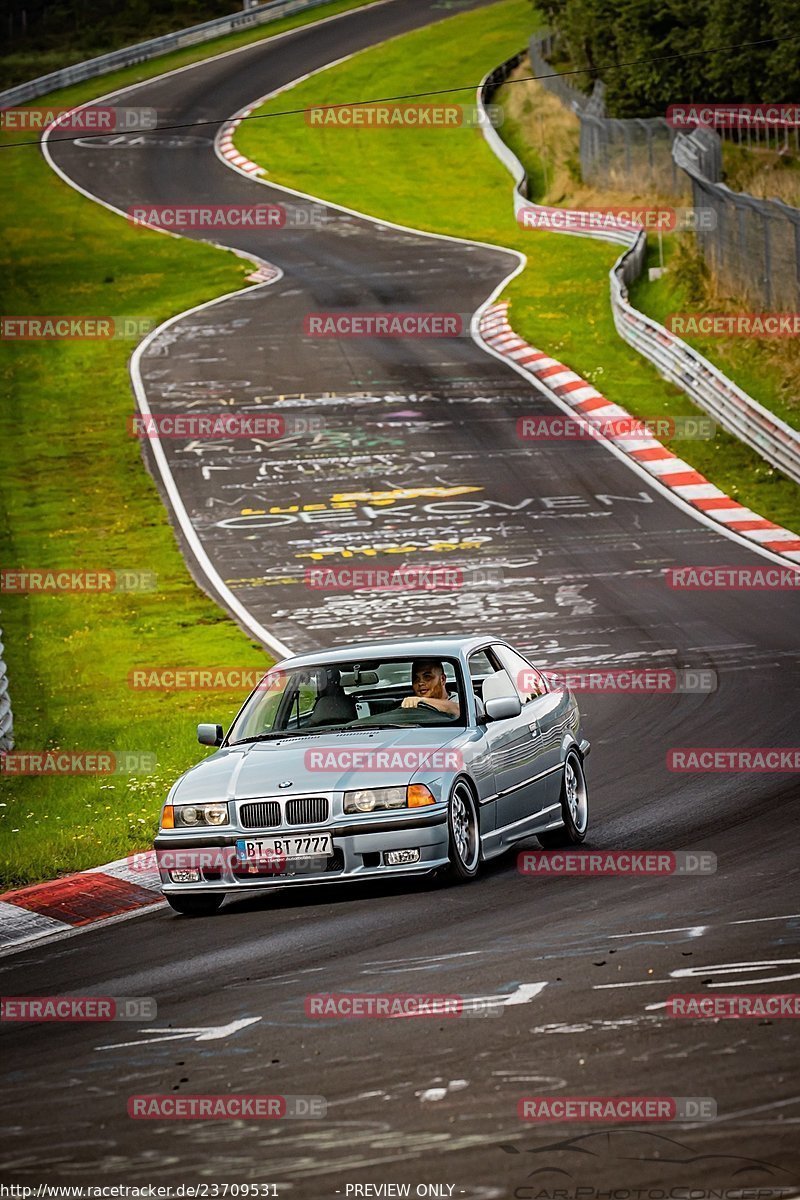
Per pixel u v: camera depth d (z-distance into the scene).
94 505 63.72
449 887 20.81
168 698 39.81
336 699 23.11
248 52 180.62
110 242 118.81
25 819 28.64
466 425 70.94
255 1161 11.02
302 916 19.95
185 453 70.06
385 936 18.05
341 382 79.75
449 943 17.28
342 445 69.25
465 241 114.81
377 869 20.36
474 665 23.89
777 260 78.75
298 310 96.44
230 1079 13.01
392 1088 12.34
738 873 19.73
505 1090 12.04
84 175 140.88
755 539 52.94
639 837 23.20
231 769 21.38
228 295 102.00
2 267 111.88
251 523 59.66
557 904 18.91
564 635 42.69
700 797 25.73
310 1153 11.08
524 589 48.56
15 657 45.91
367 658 23.25
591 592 47.56
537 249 109.88
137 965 18.08
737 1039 12.85
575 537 54.72
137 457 70.00
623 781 27.83
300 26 191.00
